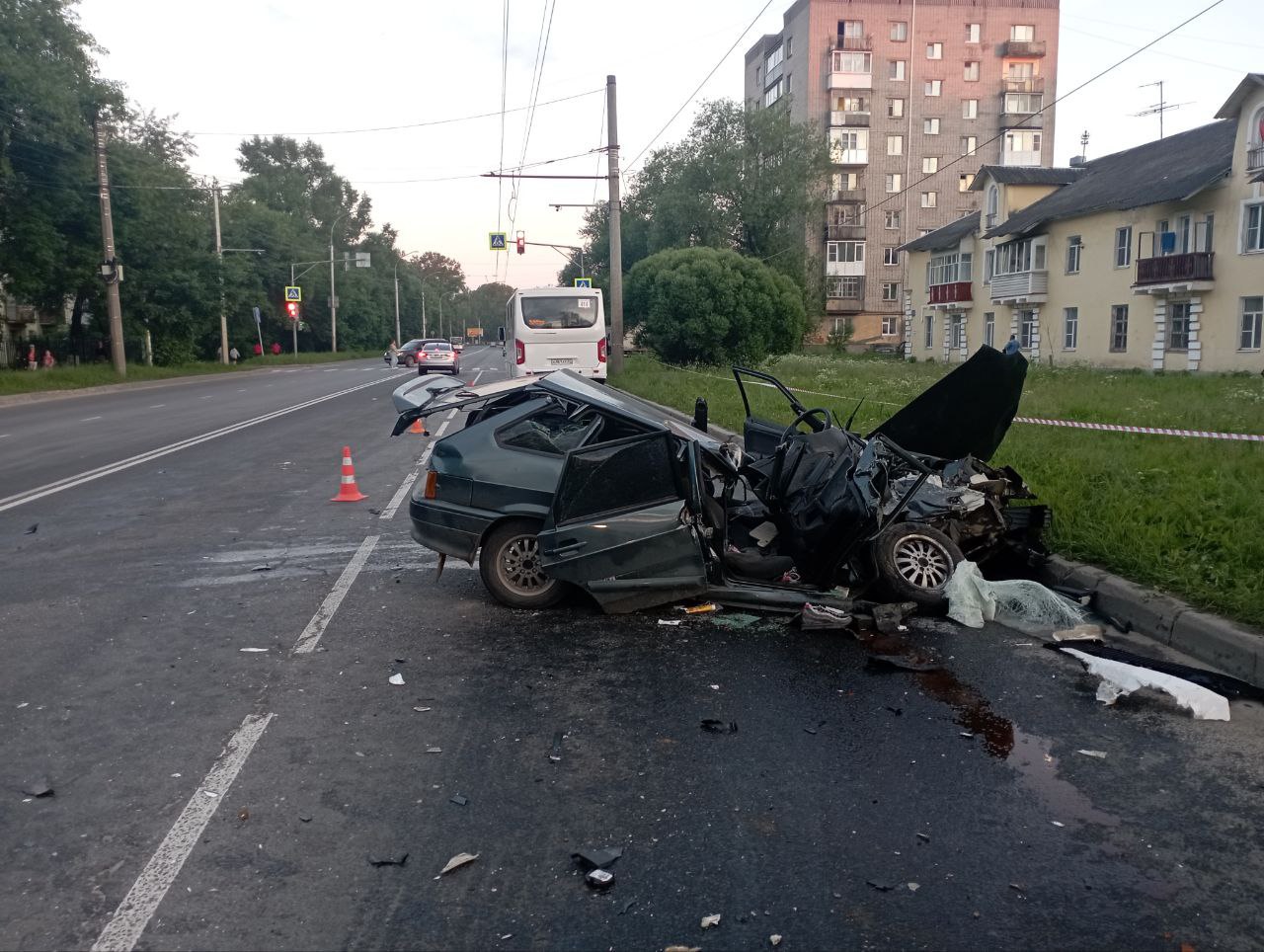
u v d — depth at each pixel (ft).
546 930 9.98
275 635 19.92
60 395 105.09
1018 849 11.40
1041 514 23.72
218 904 10.48
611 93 91.09
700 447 21.48
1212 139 115.34
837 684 16.80
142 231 138.31
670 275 100.12
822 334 214.48
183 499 36.14
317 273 272.72
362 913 10.29
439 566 22.88
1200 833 11.75
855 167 214.90
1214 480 28.35
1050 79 216.74
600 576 20.11
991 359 24.45
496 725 15.23
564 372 25.32
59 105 108.47
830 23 213.05
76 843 11.76
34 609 22.02
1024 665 17.71
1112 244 117.50
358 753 14.25
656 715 15.55
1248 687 16.07
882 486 21.52
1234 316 98.84
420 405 24.63
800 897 10.50
